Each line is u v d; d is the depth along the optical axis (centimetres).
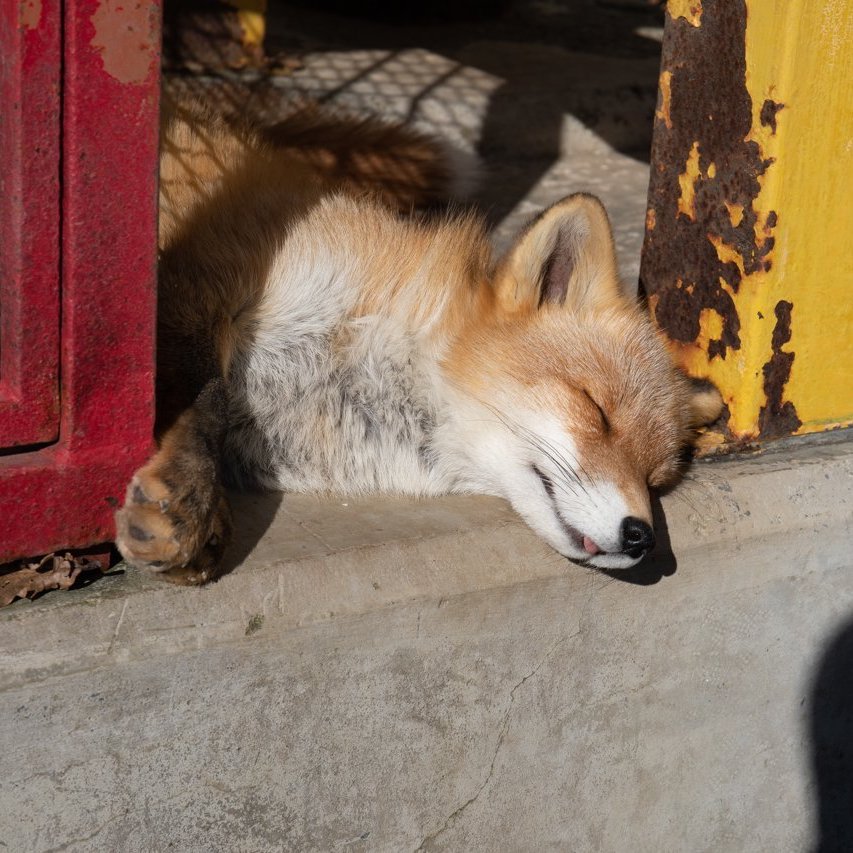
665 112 183
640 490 173
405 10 322
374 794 168
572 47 319
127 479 159
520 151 260
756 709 184
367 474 178
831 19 175
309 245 178
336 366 178
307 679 163
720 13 177
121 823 159
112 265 155
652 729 179
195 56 247
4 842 156
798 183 178
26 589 156
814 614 184
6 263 154
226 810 162
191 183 184
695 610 178
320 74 257
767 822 187
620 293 185
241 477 175
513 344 179
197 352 168
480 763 171
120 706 157
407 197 216
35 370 155
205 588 160
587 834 178
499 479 177
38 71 150
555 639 172
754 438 184
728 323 182
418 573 166
